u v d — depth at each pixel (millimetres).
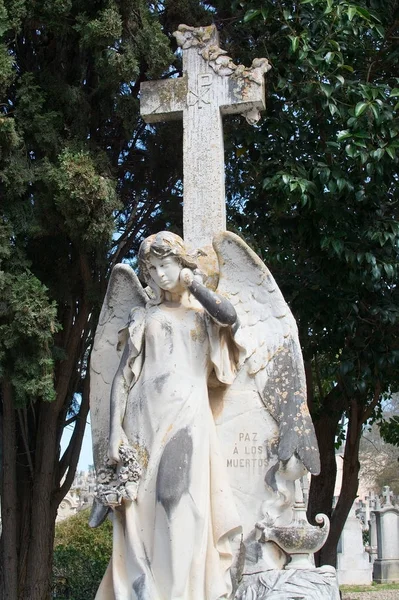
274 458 4562
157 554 4129
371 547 21844
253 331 4707
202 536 4152
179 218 9203
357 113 7121
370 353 8336
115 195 7812
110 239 7844
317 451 4492
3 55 7637
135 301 4926
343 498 10727
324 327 8930
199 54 5527
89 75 8742
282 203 7844
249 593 4262
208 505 4250
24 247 7945
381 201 8234
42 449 8844
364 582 19844
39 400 9250
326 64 7457
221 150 5371
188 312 4598
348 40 8086
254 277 4727
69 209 7570
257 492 4551
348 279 8125
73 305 8914
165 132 8977
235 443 4617
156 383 4418
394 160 7672
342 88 7773
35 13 8047
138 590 4086
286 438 4500
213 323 4531
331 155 7809
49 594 8773
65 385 8797
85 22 7934
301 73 8031
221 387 4688
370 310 8227
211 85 5457
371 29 8086
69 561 14633
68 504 22203
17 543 8820
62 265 8477
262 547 4488
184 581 4051
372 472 33469
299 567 4445
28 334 7211
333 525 10648
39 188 7883
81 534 15609
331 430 10297
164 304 4652
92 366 4984
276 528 4453
